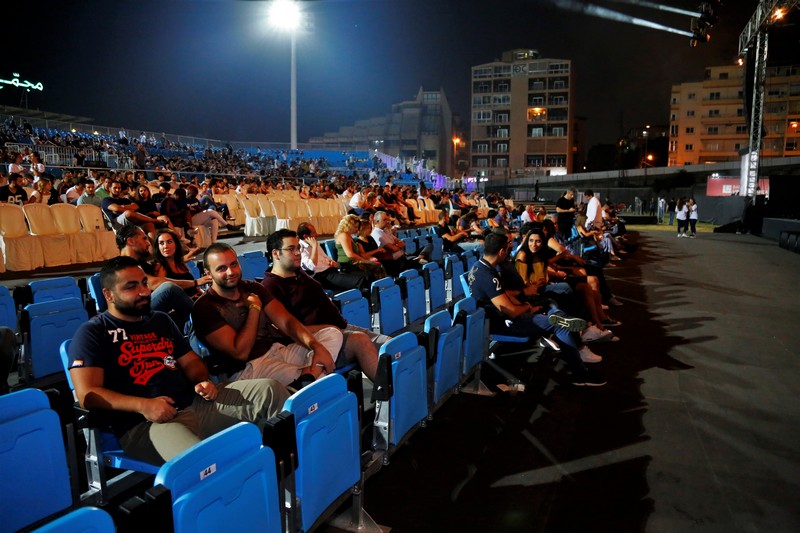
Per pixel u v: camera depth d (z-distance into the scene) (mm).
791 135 63156
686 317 7445
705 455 3559
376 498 3045
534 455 3547
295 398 2277
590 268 7965
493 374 5094
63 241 9219
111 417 2678
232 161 33344
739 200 24250
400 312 5848
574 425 4012
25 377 4176
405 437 3387
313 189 18734
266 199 15211
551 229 7969
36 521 2213
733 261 13320
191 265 6309
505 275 5250
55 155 22906
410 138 80188
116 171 17750
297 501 2316
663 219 30297
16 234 8750
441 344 3771
